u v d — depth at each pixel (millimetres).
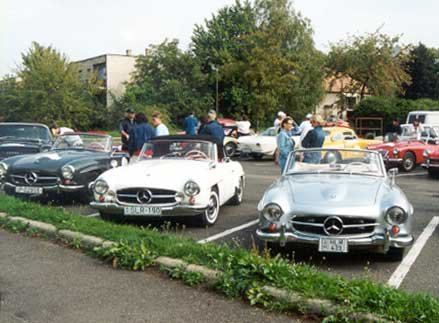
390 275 5598
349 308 4188
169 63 50625
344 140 18844
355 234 5797
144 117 11219
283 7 46688
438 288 5141
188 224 8180
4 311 4574
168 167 8141
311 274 4887
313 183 6625
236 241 6746
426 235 7578
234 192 9656
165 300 4797
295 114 46250
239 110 47625
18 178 9750
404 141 18172
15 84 46781
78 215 7859
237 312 4508
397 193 6238
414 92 59156
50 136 14047
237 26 53594
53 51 47188
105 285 5211
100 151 11172
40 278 5430
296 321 4324
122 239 6188
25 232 7301
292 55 45219
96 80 51000
